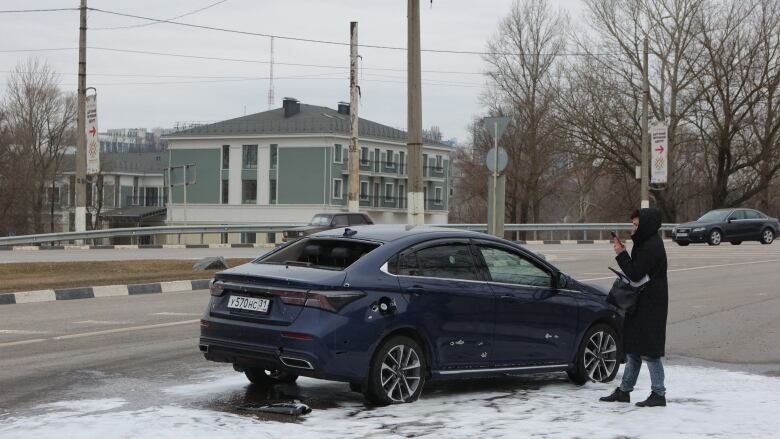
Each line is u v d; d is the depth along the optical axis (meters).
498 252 8.76
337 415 7.45
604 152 60.31
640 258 7.83
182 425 6.88
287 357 7.47
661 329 7.87
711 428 7.05
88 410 7.54
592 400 8.29
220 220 89.94
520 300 8.65
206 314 8.15
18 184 85.31
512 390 8.87
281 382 9.04
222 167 89.94
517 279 8.79
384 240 8.16
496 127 19.52
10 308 15.62
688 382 9.27
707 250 33.34
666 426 7.12
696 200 75.50
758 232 38.41
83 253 32.41
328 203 85.94
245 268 8.14
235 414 7.39
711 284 20.41
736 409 7.82
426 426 7.04
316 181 86.19
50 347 11.14
